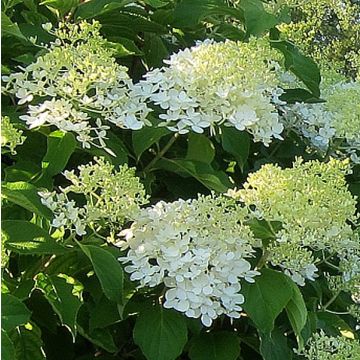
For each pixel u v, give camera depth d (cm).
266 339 167
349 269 193
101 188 152
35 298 162
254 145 223
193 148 185
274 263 160
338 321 197
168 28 220
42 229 144
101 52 160
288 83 236
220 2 212
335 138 227
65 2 196
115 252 155
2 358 129
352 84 231
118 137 191
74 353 177
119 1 198
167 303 148
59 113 152
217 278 151
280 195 151
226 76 164
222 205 153
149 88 168
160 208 152
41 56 166
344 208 156
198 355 165
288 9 253
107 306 157
